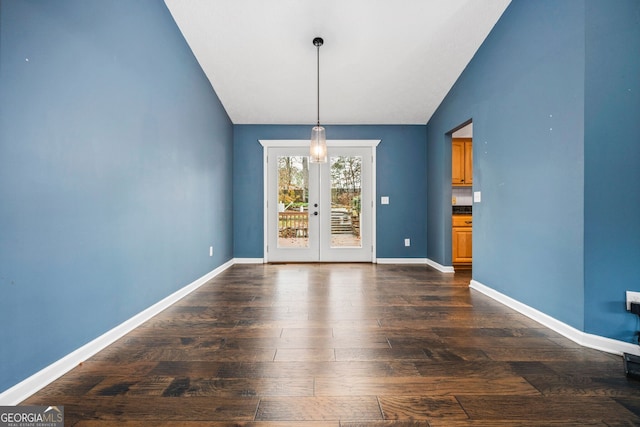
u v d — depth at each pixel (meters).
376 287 3.22
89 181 1.71
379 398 1.32
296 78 3.62
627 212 1.73
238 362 1.63
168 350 1.77
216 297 2.85
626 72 1.73
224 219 4.23
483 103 3.02
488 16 2.71
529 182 2.34
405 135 4.74
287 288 3.18
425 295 2.92
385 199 4.73
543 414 1.21
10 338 1.27
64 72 1.53
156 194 2.41
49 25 1.44
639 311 1.68
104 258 1.83
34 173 1.38
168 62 2.61
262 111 4.34
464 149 4.52
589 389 1.38
